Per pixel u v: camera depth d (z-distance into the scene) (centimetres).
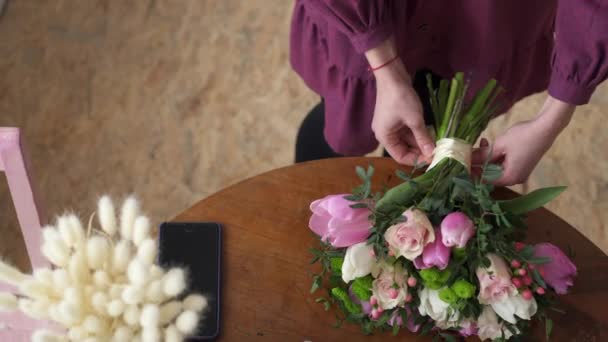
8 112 194
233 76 208
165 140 195
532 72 143
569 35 111
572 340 116
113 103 200
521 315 102
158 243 118
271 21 221
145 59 209
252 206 123
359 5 117
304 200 124
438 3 127
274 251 120
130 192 186
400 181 125
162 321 91
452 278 102
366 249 102
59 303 89
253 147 196
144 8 220
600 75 112
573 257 121
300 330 115
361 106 138
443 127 118
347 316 112
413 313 108
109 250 92
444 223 100
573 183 191
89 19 216
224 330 114
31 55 206
